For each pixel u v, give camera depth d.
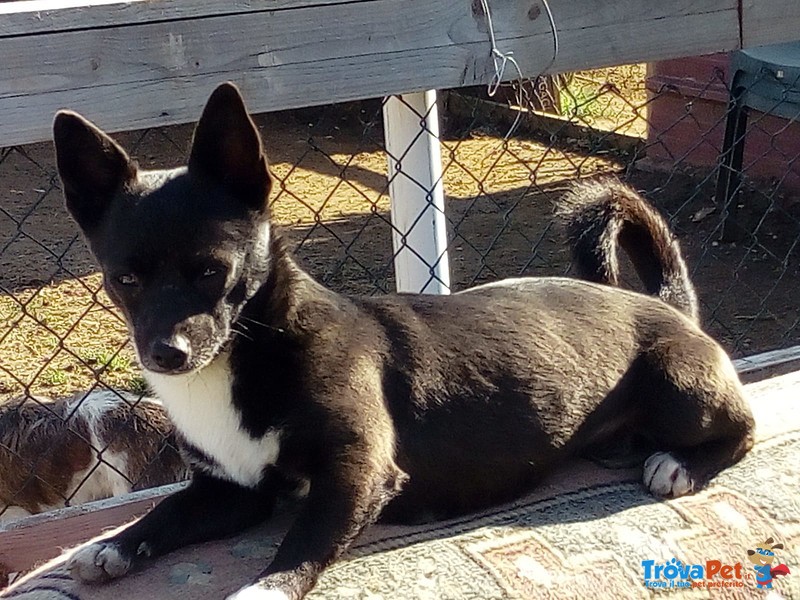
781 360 1.25
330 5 0.96
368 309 0.89
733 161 1.95
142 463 1.37
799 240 1.84
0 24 0.86
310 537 0.80
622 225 1.13
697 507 0.91
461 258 2.10
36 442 1.40
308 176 2.80
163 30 0.91
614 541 0.86
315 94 0.98
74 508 1.01
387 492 0.83
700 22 1.12
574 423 0.94
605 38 1.08
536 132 2.99
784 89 1.82
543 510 0.91
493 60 1.04
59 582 0.83
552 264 2.06
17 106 0.88
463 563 0.83
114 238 0.81
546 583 0.82
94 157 0.84
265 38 0.95
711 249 2.08
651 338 0.98
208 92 0.94
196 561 0.85
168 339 0.78
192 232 0.80
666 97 2.54
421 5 1.00
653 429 0.97
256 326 0.83
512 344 0.92
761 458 0.98
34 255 2.28
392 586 0.80
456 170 2.71
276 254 0.85
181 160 2.87
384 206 2.51
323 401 0.82
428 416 0.87
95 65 0.90
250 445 0.84
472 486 0.90
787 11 1.16
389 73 1.00
